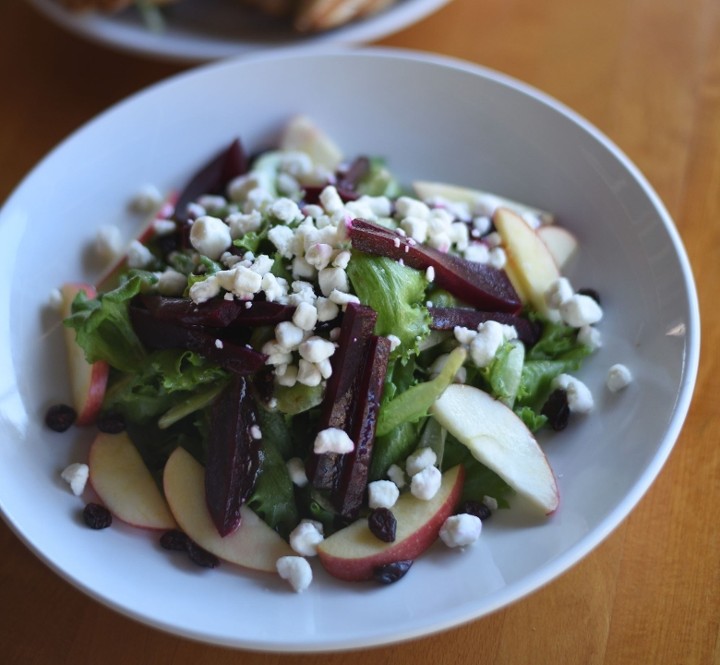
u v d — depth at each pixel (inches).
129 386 13.5
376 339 12.2
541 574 10.7
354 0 18.2
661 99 17.9
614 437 12.3
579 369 13.6
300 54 16.3
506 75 18.8
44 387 13.7
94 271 15.2
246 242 13.1
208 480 12.6
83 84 19.2
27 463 12.8
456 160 16.3
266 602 11.5
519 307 13.8
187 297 12.9
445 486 12.4
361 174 16.0
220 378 12.9
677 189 16.5
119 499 12.8
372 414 12.2
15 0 20.7
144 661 12.0
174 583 11.7
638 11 19.5
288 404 12.4
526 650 11.9
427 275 13.0
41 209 14.8
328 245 12.6
